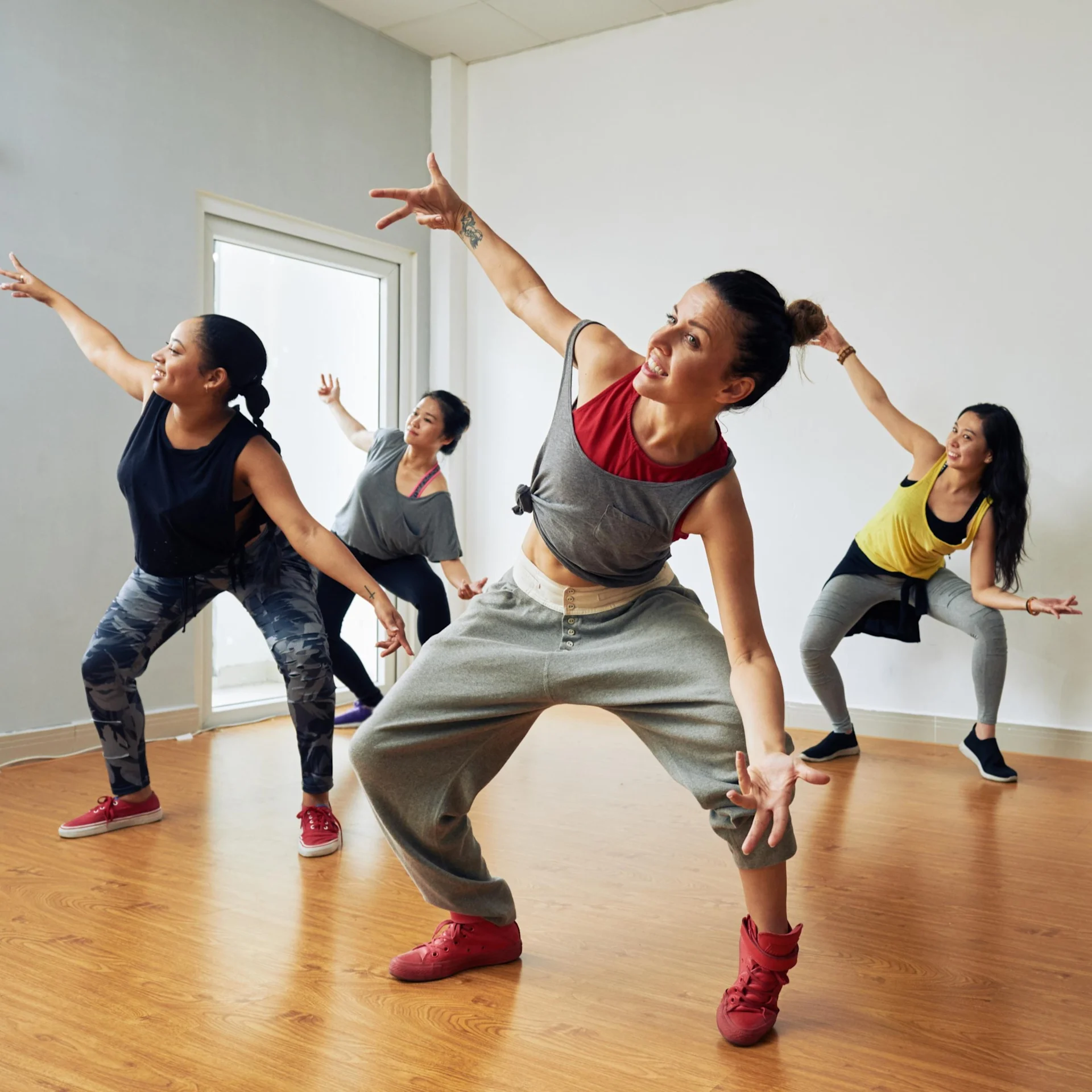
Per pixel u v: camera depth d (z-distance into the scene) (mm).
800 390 4473
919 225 4246
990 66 4102
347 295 5289
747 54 4617
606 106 5000
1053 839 2875
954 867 2623
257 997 1847
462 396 5426
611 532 1649
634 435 1599
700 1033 1737
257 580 2887
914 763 3844
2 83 3586
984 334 4125
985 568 3643
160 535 2678
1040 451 4027
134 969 1963
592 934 2172
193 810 3084
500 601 1827
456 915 1978
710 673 1662
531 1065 1617
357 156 4988
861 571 3854
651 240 4879
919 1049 1685
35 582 3689
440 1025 1747
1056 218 3992
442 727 1777
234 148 4398
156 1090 1525
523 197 5250
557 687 1748
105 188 3902
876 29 4324
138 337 4016
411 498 3832
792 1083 1569
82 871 2529
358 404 5277
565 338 1750
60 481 3754
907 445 3814
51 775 3469
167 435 2654
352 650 4168
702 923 2238
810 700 4508
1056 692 4004
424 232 5367
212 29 4305
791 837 1679
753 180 4609
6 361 3605
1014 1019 1795
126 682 2846
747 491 4605
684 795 3322
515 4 4762
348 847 2750
